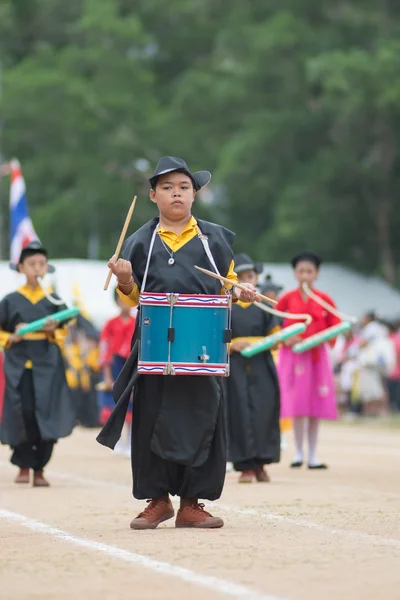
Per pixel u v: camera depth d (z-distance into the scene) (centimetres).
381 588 1158
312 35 8912
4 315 2455
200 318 1575
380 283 7331
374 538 1505
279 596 1116
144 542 1479
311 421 2780
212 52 10806
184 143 9494
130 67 9825
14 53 11112
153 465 1627
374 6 9131
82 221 9356
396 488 2239
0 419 2464
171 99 10569
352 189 8519
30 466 2398
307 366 2772
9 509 1927
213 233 1645
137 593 1142
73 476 2616
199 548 1416
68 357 4697
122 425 1571
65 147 9581
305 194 8400
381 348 5284
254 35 9219
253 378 2452
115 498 2100
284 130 8556
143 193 9625
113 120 9562
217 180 8762
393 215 8594
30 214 9625
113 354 3469
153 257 1620
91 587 1178
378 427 4797
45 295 2473
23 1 11044
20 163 9650
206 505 1930
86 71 10081
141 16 10831
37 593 1154
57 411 2414
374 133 8412
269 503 1958
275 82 8912
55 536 1563
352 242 8569
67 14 11106
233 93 9025
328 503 1953
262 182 8675
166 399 1606
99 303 5672
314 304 2800
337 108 8312
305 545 1440
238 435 2420
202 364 1573
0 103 9531
